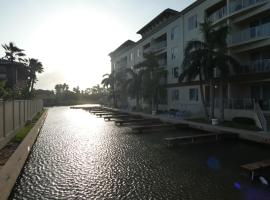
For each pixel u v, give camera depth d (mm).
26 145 13531
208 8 28156
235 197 7449
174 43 35750
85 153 13375
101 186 8508
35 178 9352
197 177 9242
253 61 23578
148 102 41250
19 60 52375
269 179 8680
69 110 56125
